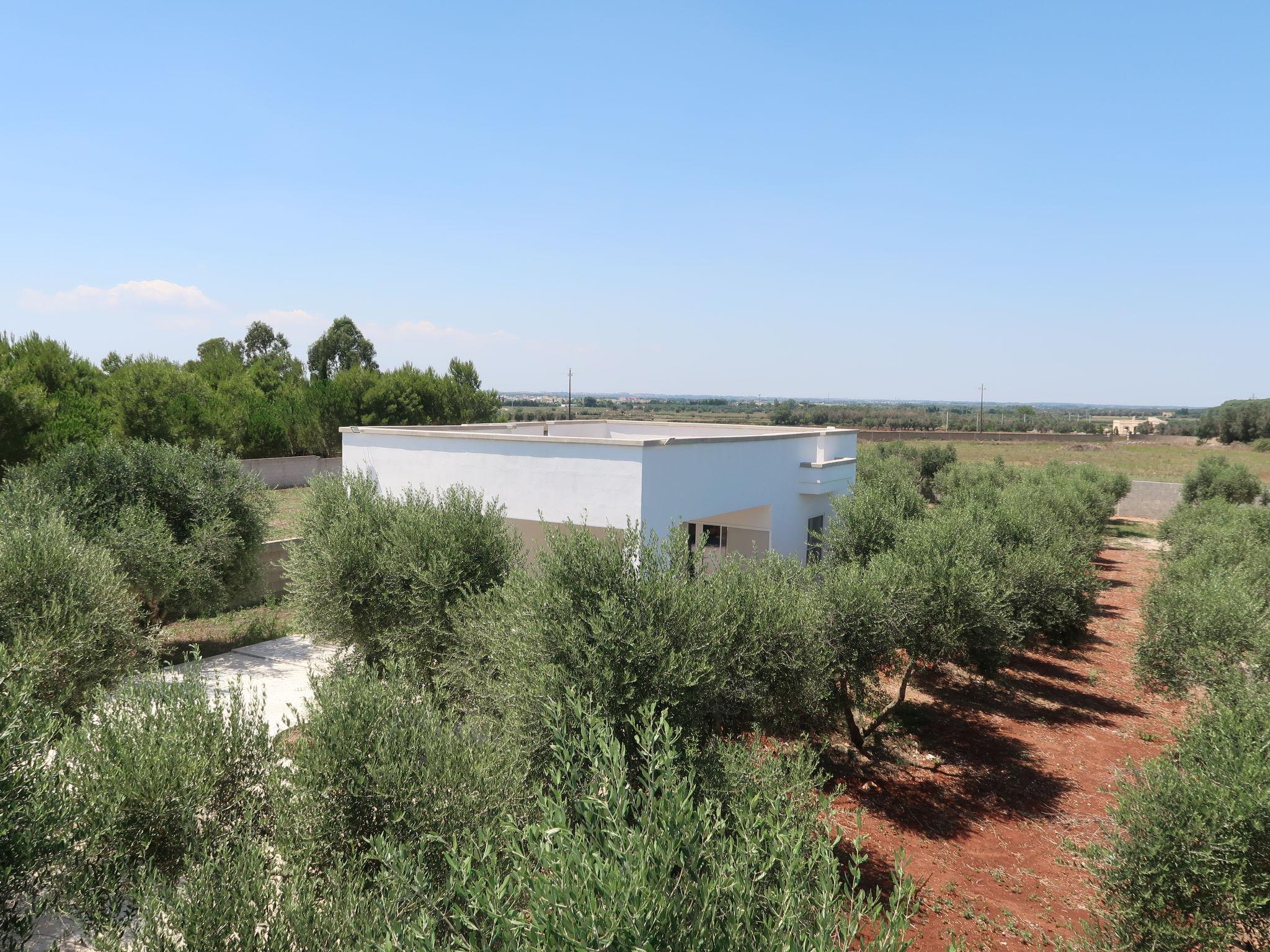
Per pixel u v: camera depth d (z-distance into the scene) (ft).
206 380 116.57
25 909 13.69
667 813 9.41
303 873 13.48
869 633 29.37
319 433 106.11
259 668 37.91
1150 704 41.34
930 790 30.58
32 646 24.26
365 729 16.51
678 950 8.31
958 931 21.66
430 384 120.06
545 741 19.43
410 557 31.89
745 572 27.22
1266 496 86.74
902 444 133.49
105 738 16.38
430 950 9.24
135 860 15.10
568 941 7.92
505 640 22.84
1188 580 40.19
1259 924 17.44
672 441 39.01
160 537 36.81
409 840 14.82
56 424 58.59
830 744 33.78
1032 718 38.86
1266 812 17.06
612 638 20.33
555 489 39.58
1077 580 44.52
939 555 32.55
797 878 10.02
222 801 16.85
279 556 50.88
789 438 50.60
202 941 11.95
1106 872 19.34
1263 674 28.48
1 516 31.96
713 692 21.43
